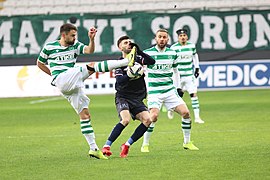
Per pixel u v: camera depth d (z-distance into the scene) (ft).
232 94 189.16
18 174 73.46
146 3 206.69
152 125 88.94
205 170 72.95
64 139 106.32
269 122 124.26
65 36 80.69
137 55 83.51
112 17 186.80
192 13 186.80
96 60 186.80
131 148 93.61
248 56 187.32
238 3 205.98
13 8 208.95
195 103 127.85
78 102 81.56
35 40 187.21
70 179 69.67
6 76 183.42
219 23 187.52
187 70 128.77
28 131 119.03
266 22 187.62
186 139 90.79
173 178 68.74
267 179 67.10
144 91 85.40
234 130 112.57
